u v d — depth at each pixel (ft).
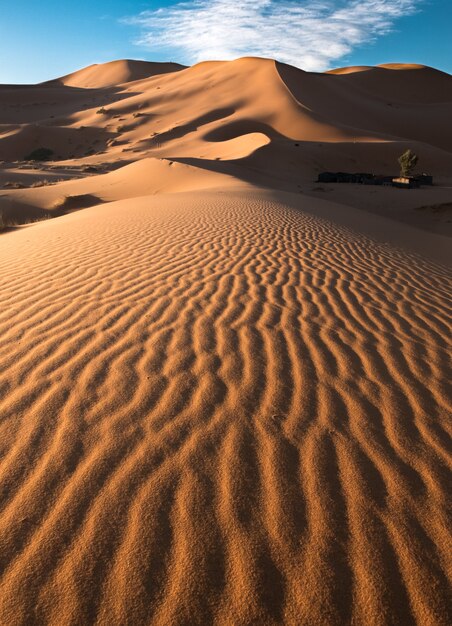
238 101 344.90
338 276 23.56
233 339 14.97
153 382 12.16
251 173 150.92
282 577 6.98
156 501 8.25
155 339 14.74
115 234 33.30
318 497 8.48
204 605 6.57
